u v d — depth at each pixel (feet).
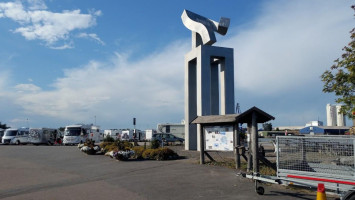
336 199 24.45
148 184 33.99
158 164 51.26
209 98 83.56
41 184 35.65
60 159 63.36
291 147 27.68
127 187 32.63
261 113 36.42
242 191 29.37
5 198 28.58
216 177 36.99
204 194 28.58
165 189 31.14
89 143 91.04
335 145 25.20
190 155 65.98
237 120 39.45
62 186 34.09
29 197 28.78
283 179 27.45
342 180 24.36
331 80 39.45
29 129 143.64
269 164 36.60
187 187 31.78
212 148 47.62
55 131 154.10
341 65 38.37
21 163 56.70
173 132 155.22
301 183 26.58
